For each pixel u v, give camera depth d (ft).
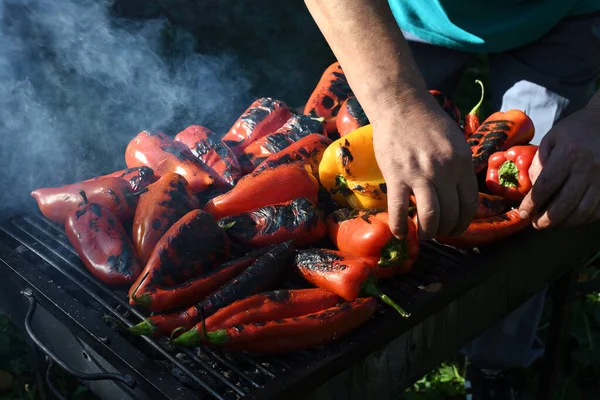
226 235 4.72
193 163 5.48
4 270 4.91
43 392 5.40
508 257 4.99
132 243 4.86
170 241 4.49
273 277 4.49
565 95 6.50
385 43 4.01
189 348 4.19
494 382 7.23
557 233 5.45
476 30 6.38
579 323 8.30
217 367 4.12
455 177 3.91
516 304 5.46
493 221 5.03
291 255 4.67
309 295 4.31
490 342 6.70
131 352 3.99
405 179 3.93
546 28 6.27
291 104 11.12
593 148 4.65
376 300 4.53
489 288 5.04
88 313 4.30
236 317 4.12
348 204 5.30
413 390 7.69
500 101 6.91
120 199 5.04
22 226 5.38
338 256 4.52
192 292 4.37
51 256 5.01
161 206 4.84
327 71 6.62
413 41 6.88
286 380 3.84
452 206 3.96
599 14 6.27
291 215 4.92
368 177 5.26
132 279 4.58
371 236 4.56
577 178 4.68
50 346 4.80
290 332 4.08
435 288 4.58
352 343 4.17
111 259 4.62
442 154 3.85
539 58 6.51
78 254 4.77
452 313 4.82
